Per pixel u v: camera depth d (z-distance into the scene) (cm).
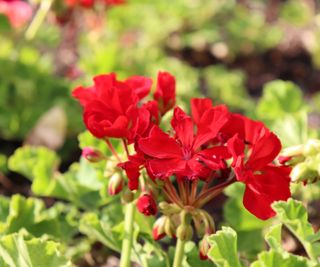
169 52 142
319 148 54
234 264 55
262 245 70
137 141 54
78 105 101
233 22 143
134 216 63
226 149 53
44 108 101
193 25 145
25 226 69
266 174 54
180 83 107
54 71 129
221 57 141
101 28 114
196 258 63
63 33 138
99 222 64
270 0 163
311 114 117
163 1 144
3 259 61
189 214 55
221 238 55
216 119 53
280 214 54
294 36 149
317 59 139
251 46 142
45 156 79
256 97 131
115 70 104
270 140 53
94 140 71
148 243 65
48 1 99
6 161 98
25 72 103
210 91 125
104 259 78
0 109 100
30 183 94
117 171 58
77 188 73
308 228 55
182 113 53
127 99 56
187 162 52
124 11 140
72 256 76
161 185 55
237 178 52
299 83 137
